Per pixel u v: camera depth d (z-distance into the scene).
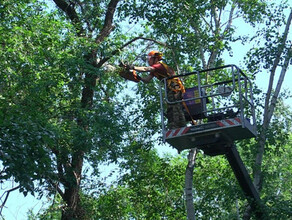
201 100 13.09
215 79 19.25
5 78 15.23
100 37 19.66
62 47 17.50
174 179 21.20
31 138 12.09
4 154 11.21
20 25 16.41
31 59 15.73
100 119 16.95
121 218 20.94
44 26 16.73
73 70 16.78
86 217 18.55
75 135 16.59
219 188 17.67
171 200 21.58
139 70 12.80
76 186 17.91
